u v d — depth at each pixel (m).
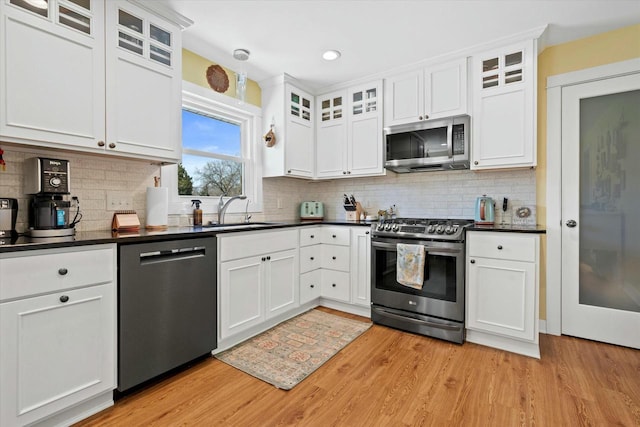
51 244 1.33
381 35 2.37
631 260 2.28
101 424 1.43
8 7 1.44
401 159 2.88
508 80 2.42
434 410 1.54
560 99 2.47
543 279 2.54
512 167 2.46
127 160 2.18
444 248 2.35
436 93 2.75
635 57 2.23
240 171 3.18
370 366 1.97
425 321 2.43
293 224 2.76
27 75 1.50
